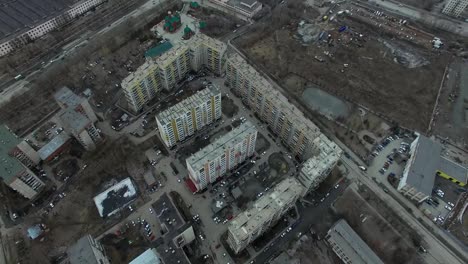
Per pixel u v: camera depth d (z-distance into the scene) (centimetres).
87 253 18350
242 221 18938
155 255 18662
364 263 19475
